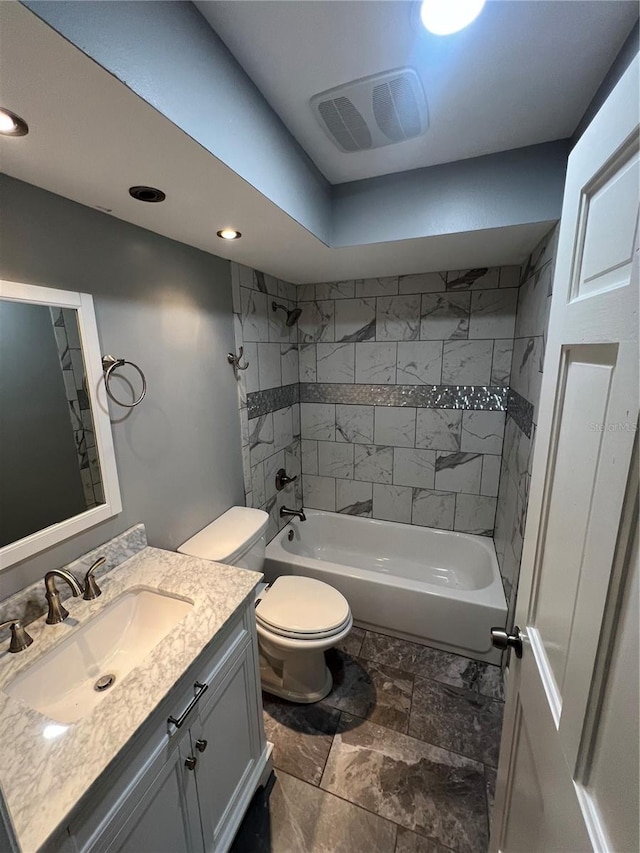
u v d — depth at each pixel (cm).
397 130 120
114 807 71
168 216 121
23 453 99
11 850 39
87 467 117
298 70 94
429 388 240
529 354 172
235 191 103
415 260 191
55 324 105
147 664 87
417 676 183
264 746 136
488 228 140
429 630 198
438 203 145
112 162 86
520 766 84
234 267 188
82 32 55
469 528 250
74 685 97
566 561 65
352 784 136
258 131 102
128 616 115
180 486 159
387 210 152
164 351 146
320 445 278
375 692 174
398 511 267
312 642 151
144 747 78
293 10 77
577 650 56
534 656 78
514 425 202
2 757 67
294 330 259
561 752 60
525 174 133
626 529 44
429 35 84
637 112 46
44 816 58
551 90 102
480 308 219
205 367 171
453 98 105
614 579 46
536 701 74
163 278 143
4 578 95
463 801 130
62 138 76
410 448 254
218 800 108
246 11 77
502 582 201
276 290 231
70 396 110
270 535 243
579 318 63
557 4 77
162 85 69
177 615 113
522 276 198
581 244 65
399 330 239
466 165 139
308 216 136
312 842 120
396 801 131
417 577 251
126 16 62
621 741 43
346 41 85
